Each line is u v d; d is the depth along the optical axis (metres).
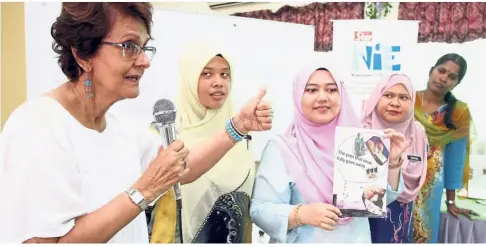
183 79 1.43
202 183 1.47
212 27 1.45
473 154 1.53
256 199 1.50
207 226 1.48
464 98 1.51
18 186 1.04
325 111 1.49
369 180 1.52
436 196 1.55
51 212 1.06
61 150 1.09
